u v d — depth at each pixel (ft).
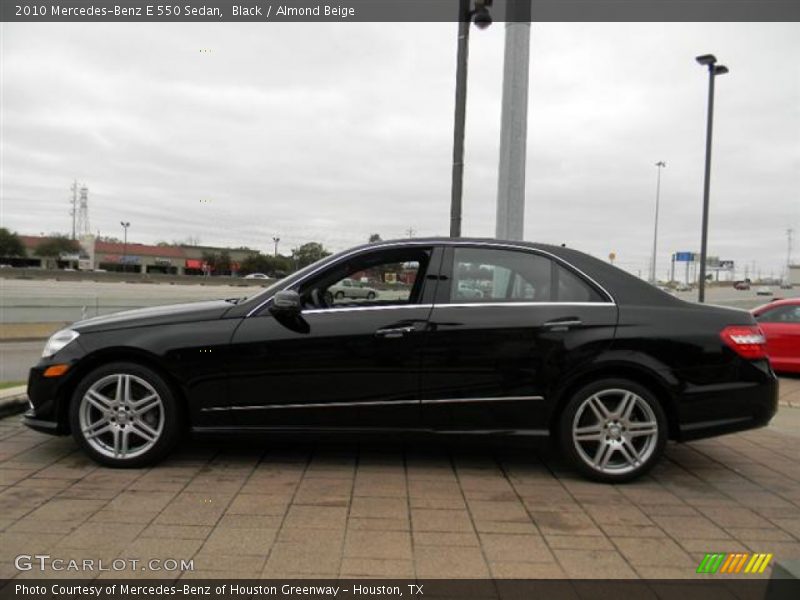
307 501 12.86
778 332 36.42
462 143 28.40
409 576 9.96
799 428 21.01
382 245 15.29
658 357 14.26
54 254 315.99
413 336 14.35
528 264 15.11
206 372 14.38
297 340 14.39
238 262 334.44
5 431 17.48
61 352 14.61
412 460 15.75
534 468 15.39
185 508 12.34
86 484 13.53
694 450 17.71
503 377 14.35
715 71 72.13
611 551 11.00
